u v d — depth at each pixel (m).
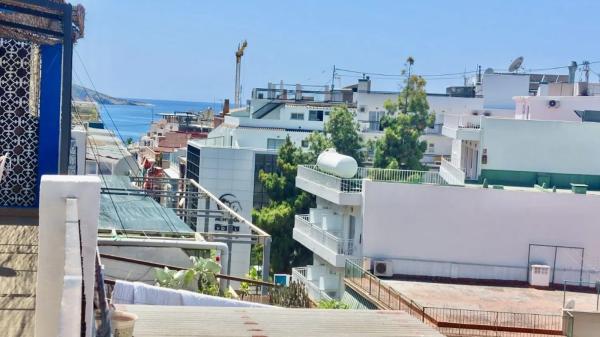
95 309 5.55
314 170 38.97
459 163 43.91
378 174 35.28
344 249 35.53
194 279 16.61
